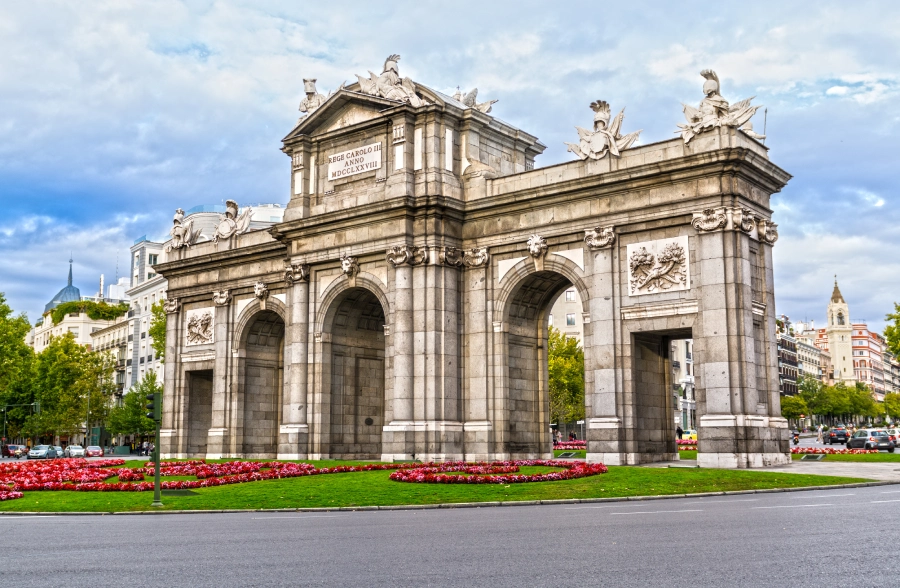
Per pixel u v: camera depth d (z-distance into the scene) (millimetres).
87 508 29719
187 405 70062
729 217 44625
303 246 58969
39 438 156875
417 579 13430
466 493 31594
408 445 51688
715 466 43500
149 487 35906
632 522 21016
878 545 15688
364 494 31875
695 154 44906
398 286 53250
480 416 52344
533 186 52094
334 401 58281
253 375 67375
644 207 47375
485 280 53281
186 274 70812
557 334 105562
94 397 127688
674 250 46406
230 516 26531
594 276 48781
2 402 126438
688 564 14109
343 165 58344
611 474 37375
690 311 45594
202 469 44031
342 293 57219
